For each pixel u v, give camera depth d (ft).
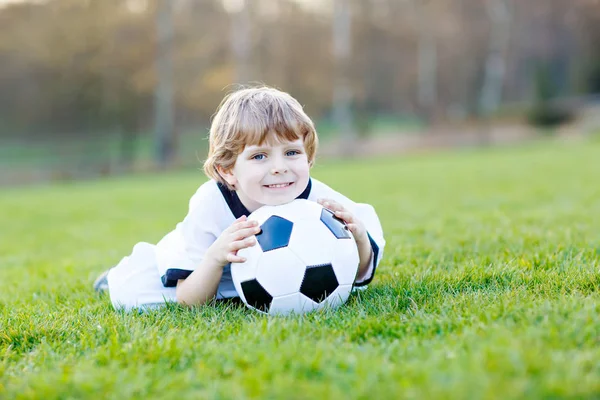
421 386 5.30
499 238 13.53
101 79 85.15
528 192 26.78
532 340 6.16
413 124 121.49
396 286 9.55
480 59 119.14
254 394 5.51
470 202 24.27
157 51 82.12
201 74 92.02
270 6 99.55
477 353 5.86
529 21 118.93
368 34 106.11
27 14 85.15
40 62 85.56
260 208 8.79
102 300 10.54
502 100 146.30
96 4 81.51
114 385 6.02
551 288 8.61
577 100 110.32
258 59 100.68
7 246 21.07
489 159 59.16
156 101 90.58
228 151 8.79
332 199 9.63
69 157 93.09
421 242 14.16
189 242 9.34
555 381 5.13
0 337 8.19
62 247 20.08
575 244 12.01
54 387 6.06
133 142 101.65
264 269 8.22
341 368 6.01
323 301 8.42
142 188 48.91
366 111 118.42
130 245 19.08
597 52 125.70
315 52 100.94
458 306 8.04
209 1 92.68
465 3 111.14
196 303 9.02
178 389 5.84
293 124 8.55
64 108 94.22
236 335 7.47
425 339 6.81
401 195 30.07
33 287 12.37
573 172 37.37
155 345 7.04
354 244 8.80
